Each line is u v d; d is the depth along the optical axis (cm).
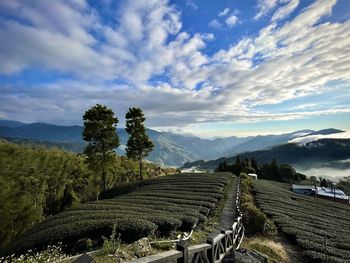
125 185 5116
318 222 2820
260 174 9738
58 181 4534
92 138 4084
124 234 1376
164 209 2234
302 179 10625
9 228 2984
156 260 502
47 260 958
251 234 2114
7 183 3388
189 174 6025
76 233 1410
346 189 9294
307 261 1634
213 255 827
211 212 2564
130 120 5306
